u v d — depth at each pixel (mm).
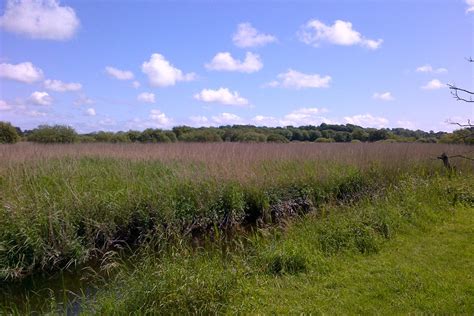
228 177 9914
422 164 14453
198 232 8516
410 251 6645
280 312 4645
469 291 5059
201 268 5238
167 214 8078
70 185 8531
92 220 7438
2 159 11000
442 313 4531
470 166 14328
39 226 6844
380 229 7469
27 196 7652
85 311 4656
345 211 8469
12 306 5375
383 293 5082
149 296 4590
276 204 9688
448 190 10477
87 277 6328
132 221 8031
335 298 4980
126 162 12289
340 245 6711
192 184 9336
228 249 6738
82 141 26453
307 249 6301
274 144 20516
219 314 4531
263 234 7359
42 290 5906
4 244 6387
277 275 5707
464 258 6250
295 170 11641
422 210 8727
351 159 13461
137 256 6930
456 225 8055
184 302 4512
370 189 10898
